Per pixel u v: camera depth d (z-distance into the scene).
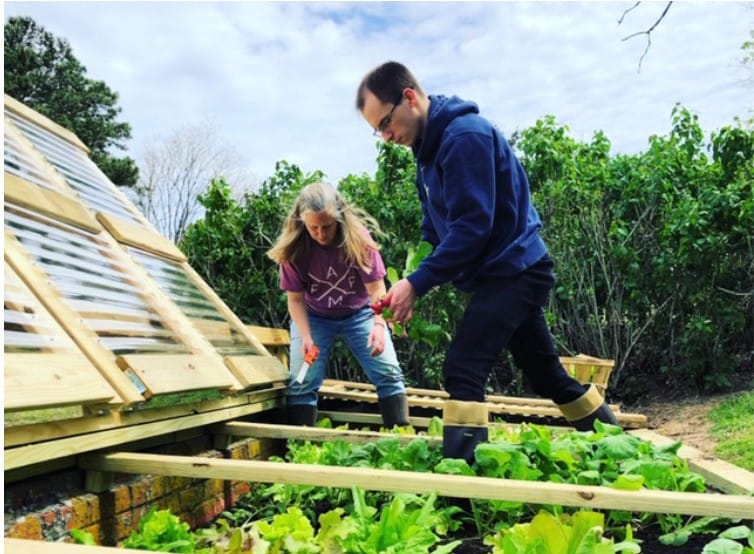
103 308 1.70
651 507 1.25
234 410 2.21
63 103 17.34
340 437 2.07
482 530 1.54
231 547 1.07
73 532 1.23
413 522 1.29
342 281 2.80
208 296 2.84
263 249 4.88
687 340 4.35
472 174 1.72
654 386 4.71
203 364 1.98
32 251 1.57
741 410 3.62
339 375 4.73
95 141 17.72
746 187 4.30
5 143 2.04
